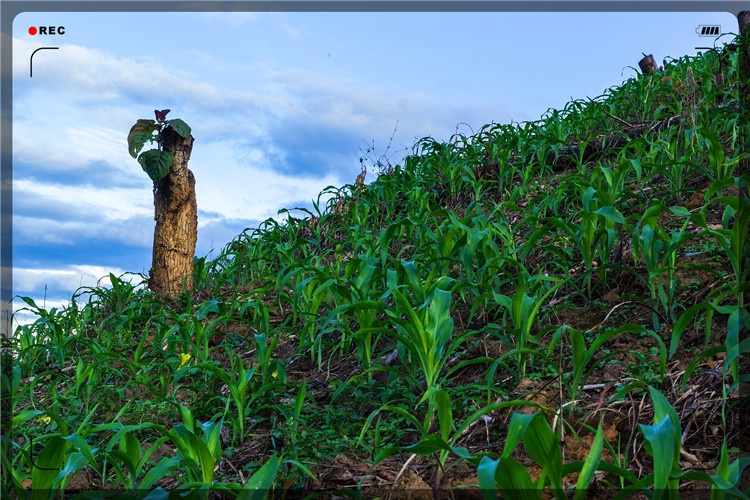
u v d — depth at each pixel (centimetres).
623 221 345
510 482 175
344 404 351
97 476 295
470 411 312
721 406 262
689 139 520
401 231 547
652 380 294
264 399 363
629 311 366
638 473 235
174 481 279
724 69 672
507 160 659
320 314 479
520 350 276
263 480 194
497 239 520
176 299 644
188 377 431
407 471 259
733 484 176
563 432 268
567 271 398
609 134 690
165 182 671
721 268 371
